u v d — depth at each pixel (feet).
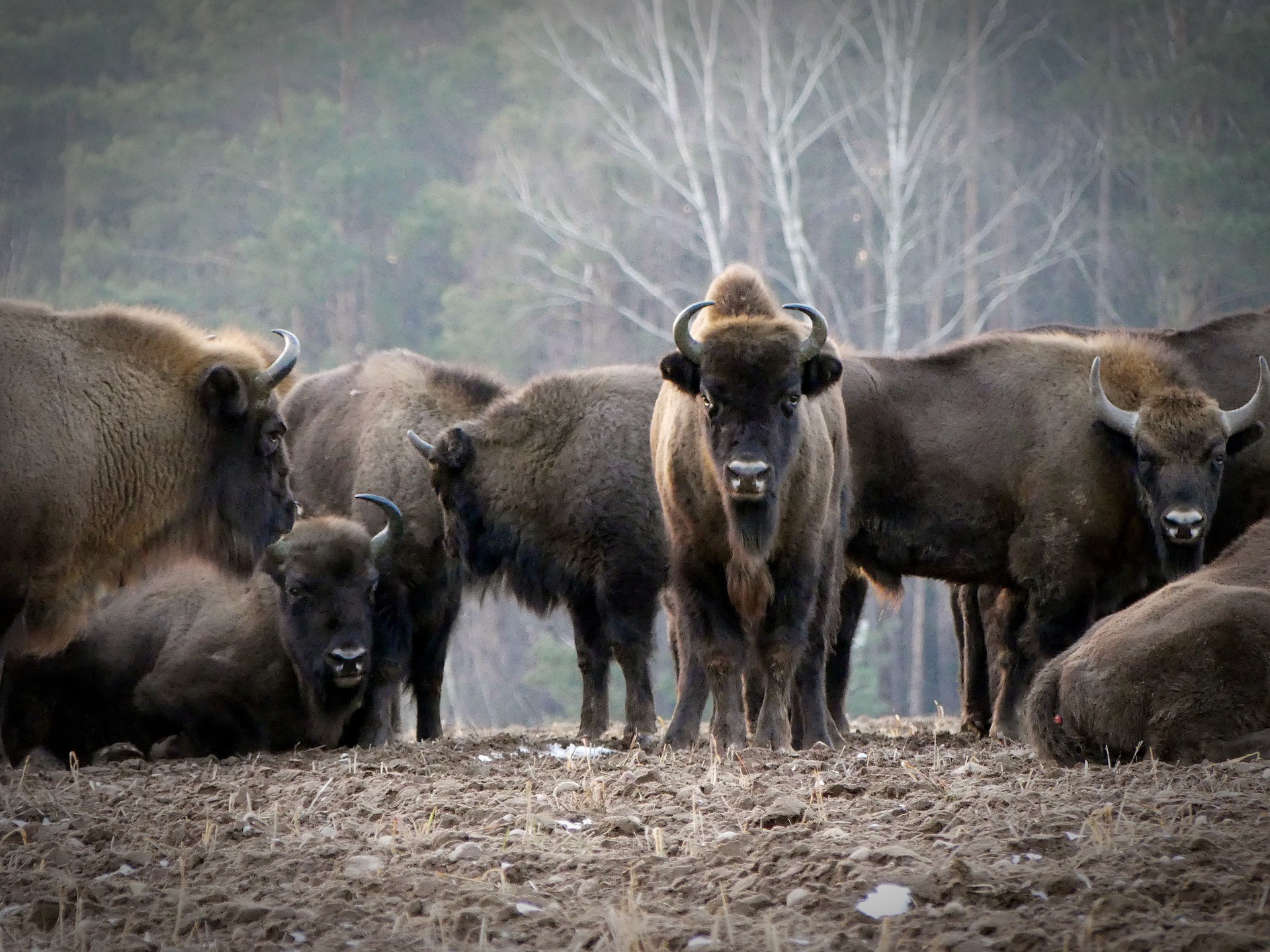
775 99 521.24
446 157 565.94
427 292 528.63
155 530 109.50
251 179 536.01
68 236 547.08
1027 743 107.96
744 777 83.20
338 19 641.40
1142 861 60.54
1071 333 143.33
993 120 517.55
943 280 467.93
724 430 94.63
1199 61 456.04
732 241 508.53
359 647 115.96
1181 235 415.23
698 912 59.36
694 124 508.12
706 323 105.29
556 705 437.58
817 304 505.66
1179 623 84.12
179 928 59.77
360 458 134.10
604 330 490.08
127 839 72.69
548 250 504.43
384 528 130.93
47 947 58.80
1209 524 120.26
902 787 77.87
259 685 120.26
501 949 56.39
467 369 142.72
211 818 75.77
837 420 114.62
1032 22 536.42
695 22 475.31
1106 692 85.15
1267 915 54.44
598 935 56.85
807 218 505.66
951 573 130.62
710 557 103.14
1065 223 501.56
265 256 491.31
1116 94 467.52
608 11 563.89
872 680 369.50
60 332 107.04
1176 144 453.99
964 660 140.15
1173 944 52.16
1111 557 126.21
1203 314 431.02
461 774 93.56
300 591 116.57
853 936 55.57
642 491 123.85
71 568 106.52
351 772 94.58
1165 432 120.26
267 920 60.03
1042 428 126.93
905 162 443.73
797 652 103.19
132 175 545.44
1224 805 67.92
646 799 78.95
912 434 129.70
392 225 532.32
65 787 90.38
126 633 123.65
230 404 109.81
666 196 511.81
